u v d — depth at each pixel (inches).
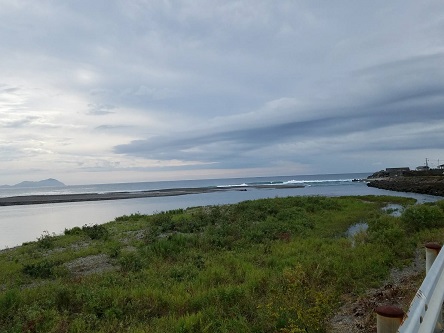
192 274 410.3
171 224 822.5
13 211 1950.1
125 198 2942.9
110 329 263.7
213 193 3233.3
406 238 490.6
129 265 471.5
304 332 218.4
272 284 331.0
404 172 3796.8
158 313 307.4
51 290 370.6
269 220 784.9
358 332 232.5
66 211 1878.7
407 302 271.0
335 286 324.8
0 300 331.6
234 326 251.6
